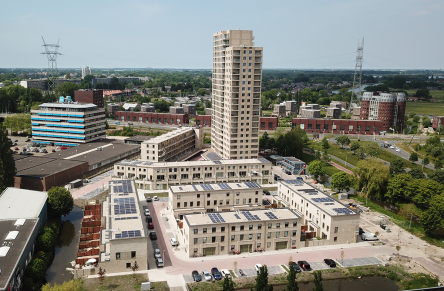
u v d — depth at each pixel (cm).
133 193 15988
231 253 13262
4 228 12650
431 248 14150
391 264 12825
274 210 14500
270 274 11944
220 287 11125
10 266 10244
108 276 11469
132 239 11688
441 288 9919
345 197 19575
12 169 17512
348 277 12012
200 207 16638
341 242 14250
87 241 13962
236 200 17088
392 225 16212
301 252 13512
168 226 15412
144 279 11381
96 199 18288
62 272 12094
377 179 19262
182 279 11488
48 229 13688
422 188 17838
